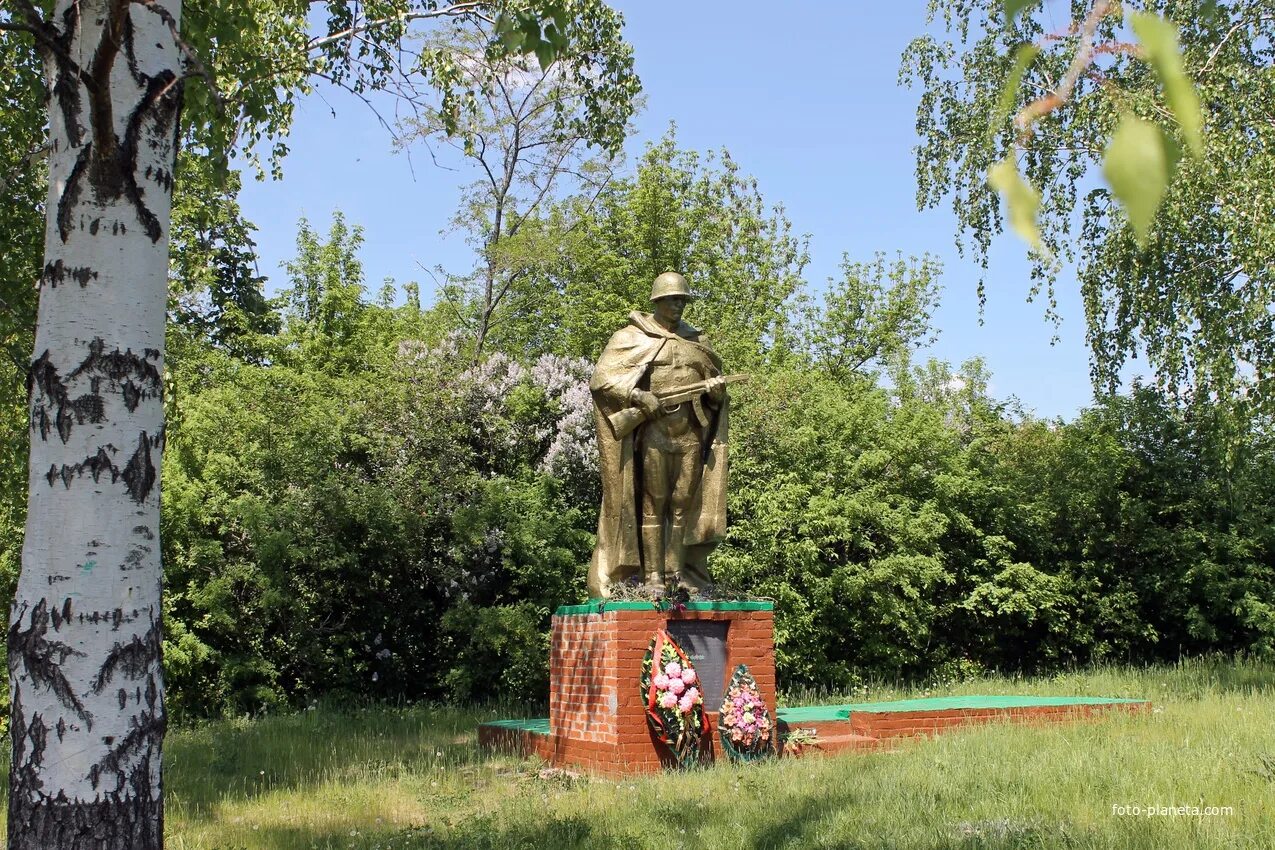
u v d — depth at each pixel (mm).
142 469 5492
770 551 19828
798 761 10766
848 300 38688
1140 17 2021
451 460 20859
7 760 11719
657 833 7625
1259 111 15086
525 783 10047
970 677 20609
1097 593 22266
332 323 31656
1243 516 22312
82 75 5242
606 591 12039
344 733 14547
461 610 18766
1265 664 19625
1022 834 6852
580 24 16141
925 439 22016
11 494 12211
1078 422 23922
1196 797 7809
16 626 5293
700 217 32656
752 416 21375
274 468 19609
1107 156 1861
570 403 21781
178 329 15016
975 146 18188
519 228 27391
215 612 17562
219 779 10789
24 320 11094
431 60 13875
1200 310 16375
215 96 5766
